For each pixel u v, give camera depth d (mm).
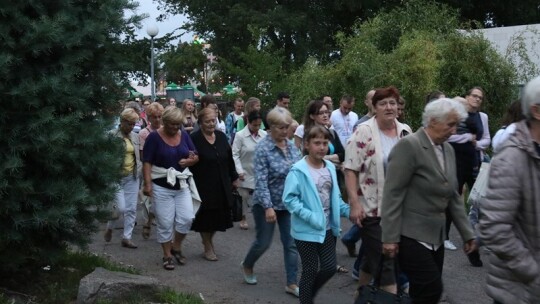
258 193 6531
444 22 19266
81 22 6285
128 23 6707
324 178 5840
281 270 7797
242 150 9867
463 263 7930
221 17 33125
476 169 8281
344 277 7406
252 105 9773
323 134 5793
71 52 6156
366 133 5625
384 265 5172
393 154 4719
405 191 4688
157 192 7688
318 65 18391
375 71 15820
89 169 6289
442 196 4660
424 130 4715
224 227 8125
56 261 6570
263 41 32125
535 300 3537
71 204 5992
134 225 9438
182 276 7469
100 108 6777
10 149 5750
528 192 3525
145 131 9289
